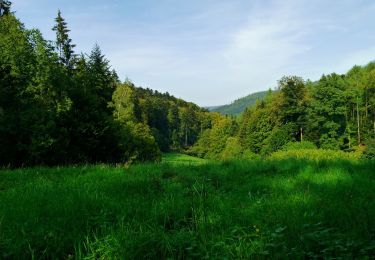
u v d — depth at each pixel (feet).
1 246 13.10
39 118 103.86
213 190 24.56
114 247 12.84
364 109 263.49
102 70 183.52
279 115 274.36
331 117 252.01
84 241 14.08
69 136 110.32
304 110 262.06
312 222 15.67
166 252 13.07
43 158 101.65
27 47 114.01
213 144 417.69
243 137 345.72
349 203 18.70
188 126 568.41
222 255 12.39
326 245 12.98
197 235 14.40
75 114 116.26
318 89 251.60
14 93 110.01
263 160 41.29
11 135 98.68
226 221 16.20
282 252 12.38
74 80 129.29
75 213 17.65
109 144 127.13
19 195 22.38
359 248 12.80
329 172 29.25
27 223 15.92
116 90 216.33
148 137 215.92
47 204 19.57
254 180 28.63
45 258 13.20
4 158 97.96
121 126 166.91
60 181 29.32
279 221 15.85
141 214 18.02
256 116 298.97
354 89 266.77
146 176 30.96
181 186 26.21
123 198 22.04
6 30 117.80
